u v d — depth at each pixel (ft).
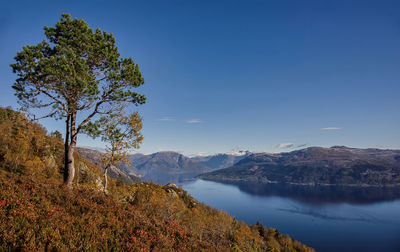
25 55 37.93
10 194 26.84
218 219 111.55
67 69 37.32
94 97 42.27
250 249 41.63
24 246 18.33
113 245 22.77
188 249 28.99
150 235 28.35
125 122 59.26
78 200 32.48
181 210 66.90
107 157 58.23
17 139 60.39
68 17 46.37
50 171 59.21
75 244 21.08
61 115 41.93
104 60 49.08
